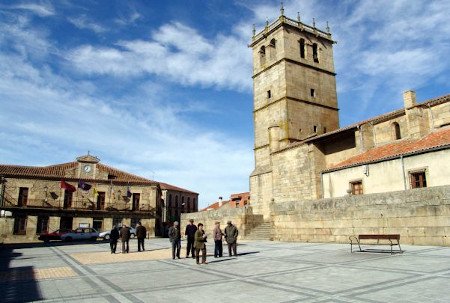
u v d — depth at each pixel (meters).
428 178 20.61
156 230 55.66
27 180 48.56
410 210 17.48
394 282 8.77
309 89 44.06
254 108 46.88
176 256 18.81
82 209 49.88
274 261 14.33
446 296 7.18
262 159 43.84
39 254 22.16
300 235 24.03
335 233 21.45
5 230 44.91
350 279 9.51
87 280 11.27
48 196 49.00
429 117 25.30
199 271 12.70
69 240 40.12
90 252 22.89
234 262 14.86
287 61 42.88
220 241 17.44
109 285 10.25
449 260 11.70
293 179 33.56
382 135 28.27
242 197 68.56
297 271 11.39
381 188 23.17
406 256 13.31
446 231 15.93
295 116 41.81
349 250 16.78
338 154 30.95
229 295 8.33
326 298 7.52
